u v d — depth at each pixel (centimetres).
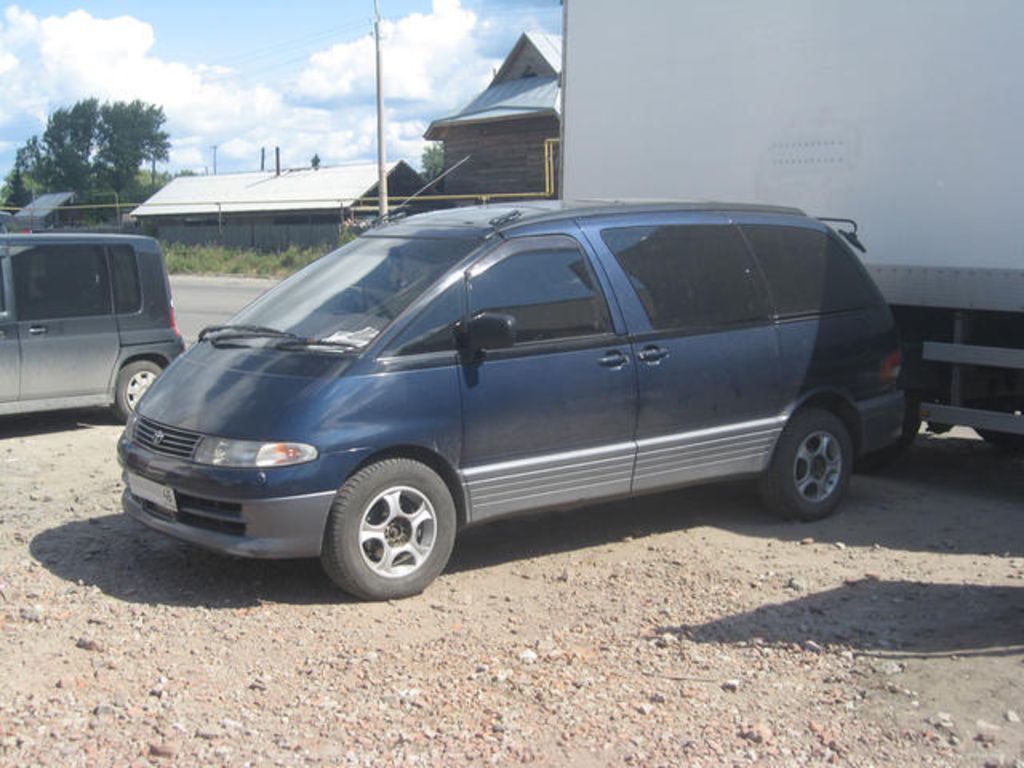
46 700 441
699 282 670
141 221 6238
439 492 575
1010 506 767
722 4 868
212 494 550
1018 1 720
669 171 915
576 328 618
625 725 427
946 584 586
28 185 9750
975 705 437
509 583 598
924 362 809
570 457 613
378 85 3794
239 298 3014
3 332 950
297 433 542
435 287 584
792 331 702
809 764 398
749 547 662
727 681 463
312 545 546
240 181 6181
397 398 560
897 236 793
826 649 499
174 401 594
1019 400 847
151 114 9781
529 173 4097
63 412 1110
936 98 763
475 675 473
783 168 846
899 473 873
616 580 601
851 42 801
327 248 4572
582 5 962
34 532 671
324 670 477
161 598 562
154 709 436
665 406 646
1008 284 738
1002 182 737
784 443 701
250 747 406
